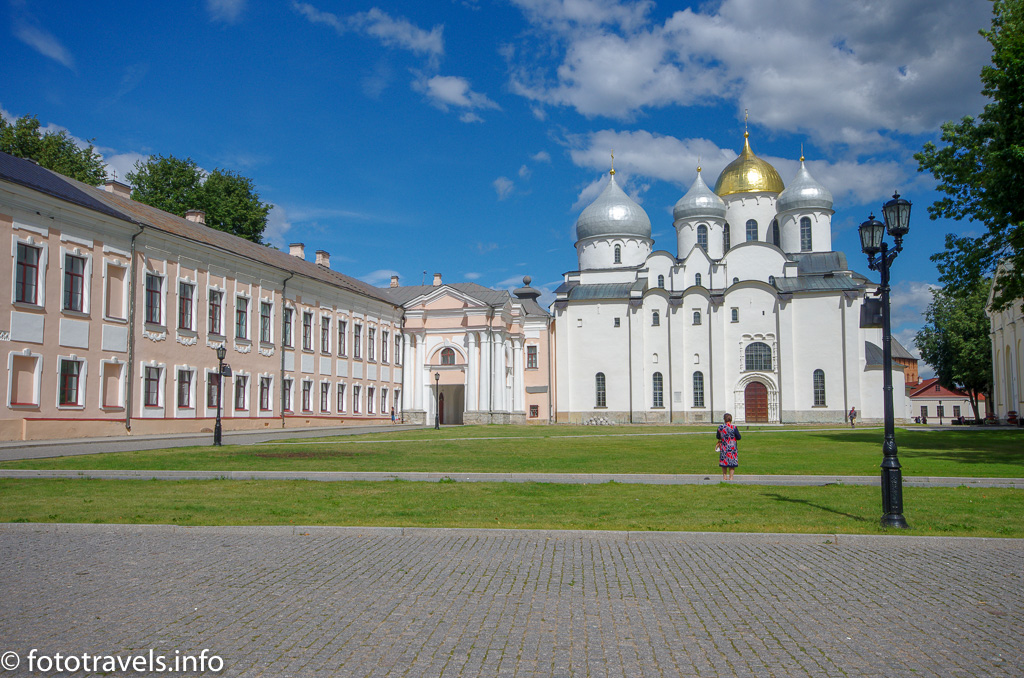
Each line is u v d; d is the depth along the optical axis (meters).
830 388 70.88
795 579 9.94
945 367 87.25
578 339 77.94
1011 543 12.18
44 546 11.88
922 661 6.92
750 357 73.44
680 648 7.21
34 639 7.37
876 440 40.41
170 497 17.42
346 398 61.75
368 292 68.81
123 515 14.61
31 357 34.06
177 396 43.00
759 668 6.72
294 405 54.31
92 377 37.28
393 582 9.67
